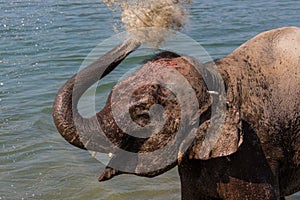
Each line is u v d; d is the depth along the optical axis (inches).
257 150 280.4
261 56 296.2
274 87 291.1
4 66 659.4
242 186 277.3
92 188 406.6
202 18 898.1
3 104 542.6
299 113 294.7
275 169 285.9
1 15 944.3
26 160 443.5
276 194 283.0
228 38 763.4
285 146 291.1
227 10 969.5
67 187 408.8
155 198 394.3
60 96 249.6
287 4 1018.1
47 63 668.1
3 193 400.2
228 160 275.3
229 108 264.7
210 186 281.7
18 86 590.6
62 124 247.8
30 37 791.7
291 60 298.4
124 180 416.8
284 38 304.2
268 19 888.3
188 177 285.9
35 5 1026.7
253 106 282.8
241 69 288.2
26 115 517.3
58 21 890.7
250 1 1059.9
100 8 980.6
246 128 277.9
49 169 430.0
